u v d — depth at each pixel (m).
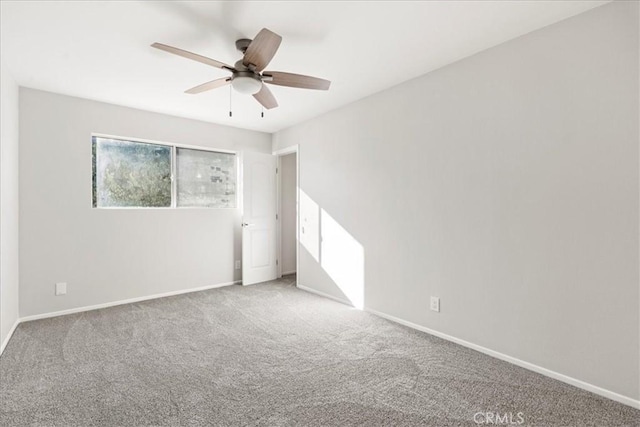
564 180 2.21
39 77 3.14
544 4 2.04
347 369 2.39
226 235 4.93
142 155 4.25
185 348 2.74
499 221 2.54
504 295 2.52
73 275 3.68
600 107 2.05
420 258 3.13
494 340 2.58
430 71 3.02
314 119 4.47
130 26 2.29
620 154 1.98
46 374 2.32
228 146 4.93
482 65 2.64
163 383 2.21
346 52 2.66
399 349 2.72
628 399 1.96
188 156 4.63
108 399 2.02
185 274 4.53
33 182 3.43
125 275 4.04
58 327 3.21
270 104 3.07
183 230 4.51
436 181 2.98
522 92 2.40
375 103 3.57
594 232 2.09
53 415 1.87
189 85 3.34
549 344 2.28
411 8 2.09
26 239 3.40
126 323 3.32
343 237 4.02
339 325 3.27
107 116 3.89
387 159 3.45
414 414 1.88
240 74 2.42
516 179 2.44
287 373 2.33
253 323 3.32
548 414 1.88
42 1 2.00
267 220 5.21
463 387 2.15
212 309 3.78
